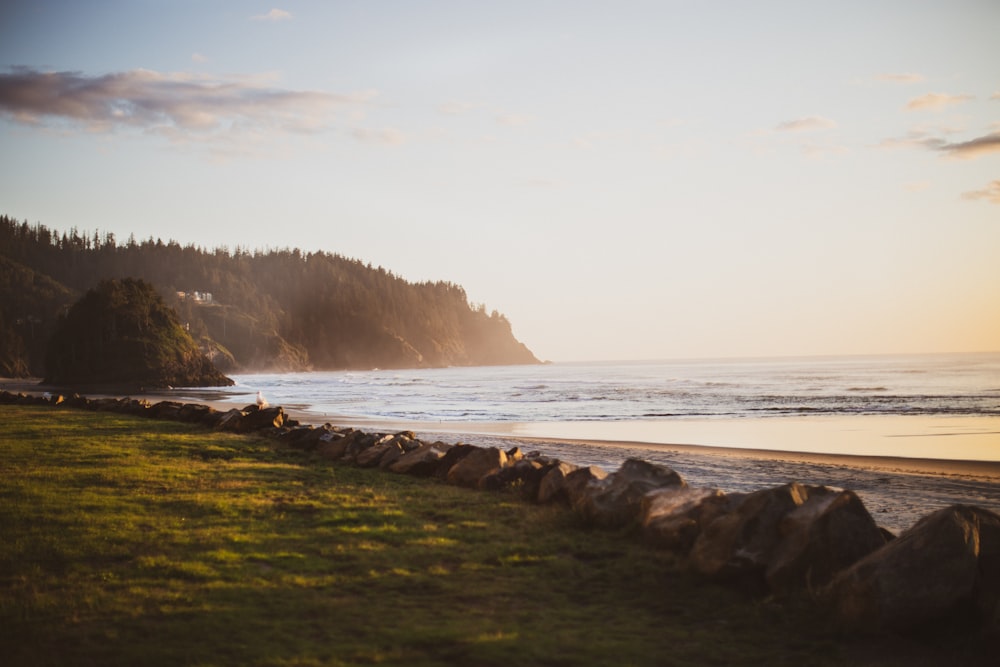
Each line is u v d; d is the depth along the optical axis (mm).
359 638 6289
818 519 7648
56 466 15875
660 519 9609
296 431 20953
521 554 9234
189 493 13031
